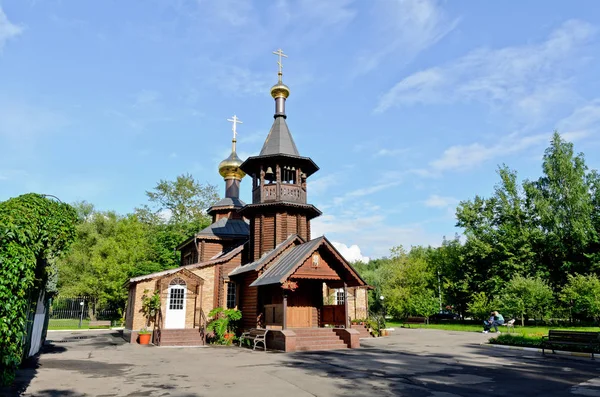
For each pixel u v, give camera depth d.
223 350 18.98
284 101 27.98
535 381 10.57
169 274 24.33
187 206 52.78
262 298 22.70
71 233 12.57
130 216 48.97
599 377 11.09
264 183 25.48
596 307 29.42
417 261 42.12
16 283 8.24
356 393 9.21
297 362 14.29
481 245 43.00
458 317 53.81
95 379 11.07
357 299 32.00
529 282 31.94
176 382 10.59
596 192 40.66
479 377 11.17
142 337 22.86
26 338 13.88
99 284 41.50
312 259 19.77
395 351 17.62
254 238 25.23
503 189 45.22
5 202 9.60
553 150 41.56
